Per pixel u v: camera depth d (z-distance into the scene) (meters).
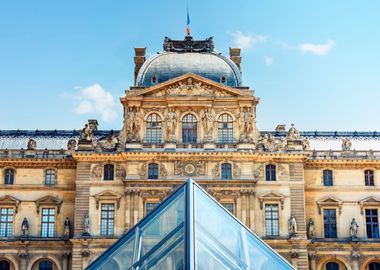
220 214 43.69
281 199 104.31
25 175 109.12
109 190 104.19
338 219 108.56
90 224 103.06
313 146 118.44
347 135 121.06
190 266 36.66
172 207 43.44
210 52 114.75
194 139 106.31
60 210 107.94
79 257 101.50
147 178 103.75
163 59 112.50
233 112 107.19
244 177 103.94
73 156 105.00
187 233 39.50
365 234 107.81
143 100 107.00
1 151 109.69
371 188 109.62
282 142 106.69
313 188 109.38
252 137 105.81
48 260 106.12
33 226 107.06
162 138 106.06
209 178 103.56
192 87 107.31
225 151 104.19
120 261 42.44
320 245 105.88
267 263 41.69
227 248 41.00
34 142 110.75
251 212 102.88
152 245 42.28
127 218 102.31
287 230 103.50
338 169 110.56
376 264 107.19
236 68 112.62
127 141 105.25
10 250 105.62
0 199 107.31
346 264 105.69
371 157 110.56
